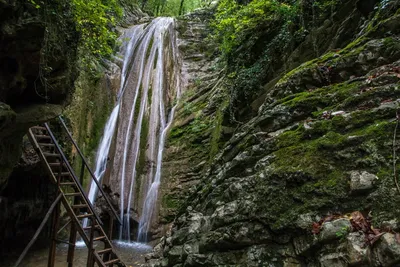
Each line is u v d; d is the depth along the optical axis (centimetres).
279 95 564
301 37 737
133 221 1025
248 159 473
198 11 1681
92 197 1059
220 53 1338
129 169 1134
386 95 385
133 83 1364
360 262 269
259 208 380
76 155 1019
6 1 361
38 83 486
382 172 310
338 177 337
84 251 836
